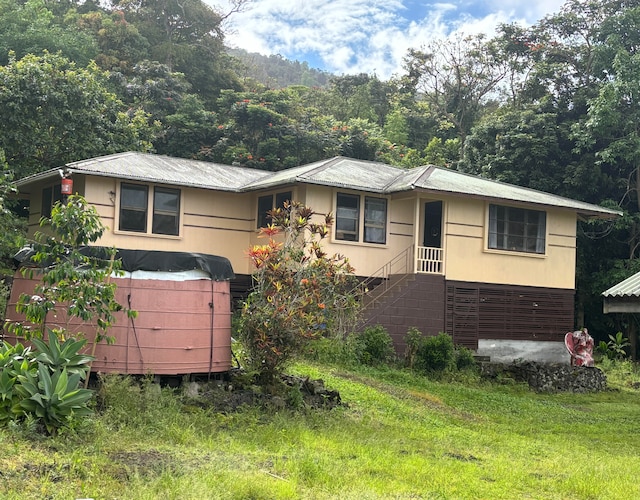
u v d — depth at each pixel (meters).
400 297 20.12
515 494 7.97
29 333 9.76
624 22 30.36
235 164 31.84
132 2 47.75
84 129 24.84
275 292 12.16
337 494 7.15
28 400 8.18
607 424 14.59
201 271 11.37
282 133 33.91
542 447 11.20
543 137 29.92
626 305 14.78
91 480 6.68
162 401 9.97
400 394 14.83
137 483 6.59
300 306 11.98
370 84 53.50
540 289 22.59
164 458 7.72
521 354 22.06
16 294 10.88
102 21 42.44
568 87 33.41
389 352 18.64
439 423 12.53
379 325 19.06
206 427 9.62
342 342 17.92
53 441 7.81
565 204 22.56
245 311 12.16
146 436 8.76
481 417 13.95
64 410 8.33
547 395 18.73
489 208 21.77
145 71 37.62
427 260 20.78
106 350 10.50
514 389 18.78
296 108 37.81
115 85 36.50
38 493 6.15
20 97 23.19
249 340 12.01
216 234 21.33
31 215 22.62
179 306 11.01
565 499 7.97
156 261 10.93
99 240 19.28
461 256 21.28
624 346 28.14
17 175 23.56
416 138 49.94
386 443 10.10
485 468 9.22
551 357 22.58
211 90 45.59
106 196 19.52
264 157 32.69
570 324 23.05
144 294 10.80
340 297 12.98
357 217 20.92
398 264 21.56
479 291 21.52
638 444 12.44
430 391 16.30
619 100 27.98
